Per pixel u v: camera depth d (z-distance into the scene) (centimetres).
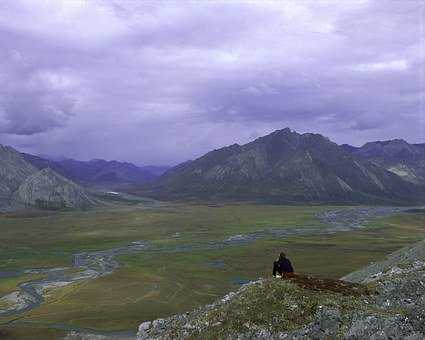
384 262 6278
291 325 3203
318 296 3472
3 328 7919
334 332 2995
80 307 9144
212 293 10138
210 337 3319
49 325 8075
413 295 3559
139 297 9825
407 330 2870
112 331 7762
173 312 8781
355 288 3725
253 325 3284
